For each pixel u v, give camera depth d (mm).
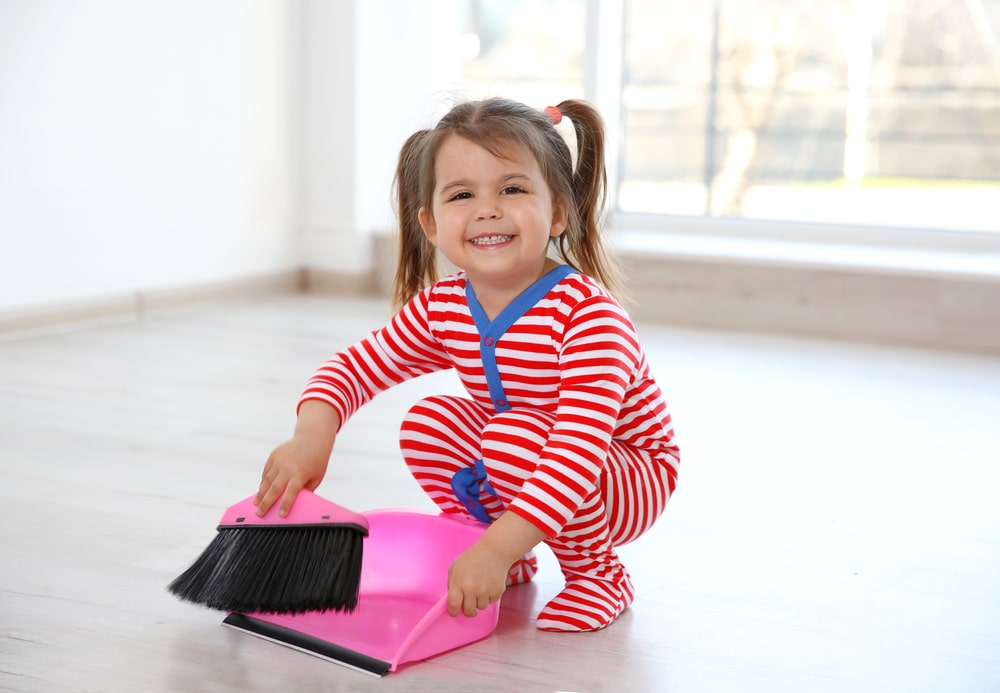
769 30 3547
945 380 2578
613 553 1317
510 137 1194
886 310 2973
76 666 1142
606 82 3697
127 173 3109
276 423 2135
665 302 3219
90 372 2525
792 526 1628
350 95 3568
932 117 3391
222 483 1771
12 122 2785
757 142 3611
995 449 2047
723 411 2285
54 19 2850
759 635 1259
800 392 2453
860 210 3514
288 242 3680
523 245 1189
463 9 3863
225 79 3379
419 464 1344
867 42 3432
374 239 3668
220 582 1169
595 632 1257
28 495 1689
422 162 1246
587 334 1187
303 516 1134
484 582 1109
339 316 3260
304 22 3611
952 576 1448
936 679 1160
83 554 1456
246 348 2811
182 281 3326
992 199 3354
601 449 1164
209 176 3367
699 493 1771
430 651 1180
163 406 2246
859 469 1914
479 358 1252
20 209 2836
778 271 3072
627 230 3666
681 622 1290
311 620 1243
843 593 1386
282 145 3605
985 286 2855
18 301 2867
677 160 3713
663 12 3654
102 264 3078
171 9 3178
